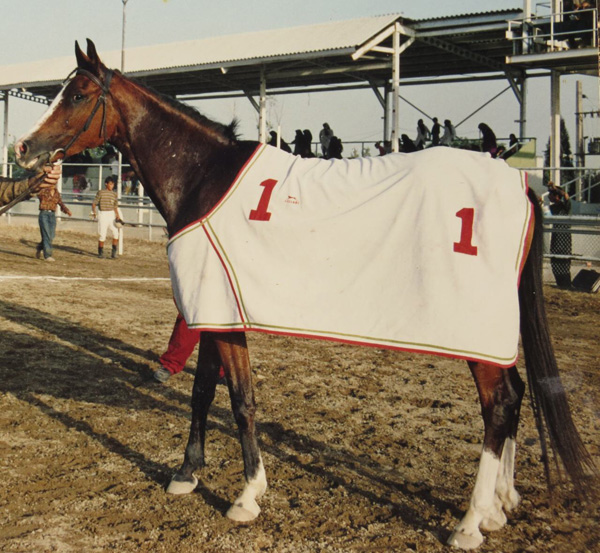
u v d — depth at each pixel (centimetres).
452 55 1656
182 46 2067
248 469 350
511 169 342
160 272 1295
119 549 316
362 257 334
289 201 346
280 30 1909
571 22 1402
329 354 685
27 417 478
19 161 390
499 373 327
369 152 1881
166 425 475
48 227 1338
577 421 503
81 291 995
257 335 762
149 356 651
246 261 343
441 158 341
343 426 482
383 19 1579
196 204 365
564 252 1198
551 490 336
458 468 416
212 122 386
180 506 360
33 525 334
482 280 319
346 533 336
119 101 396
